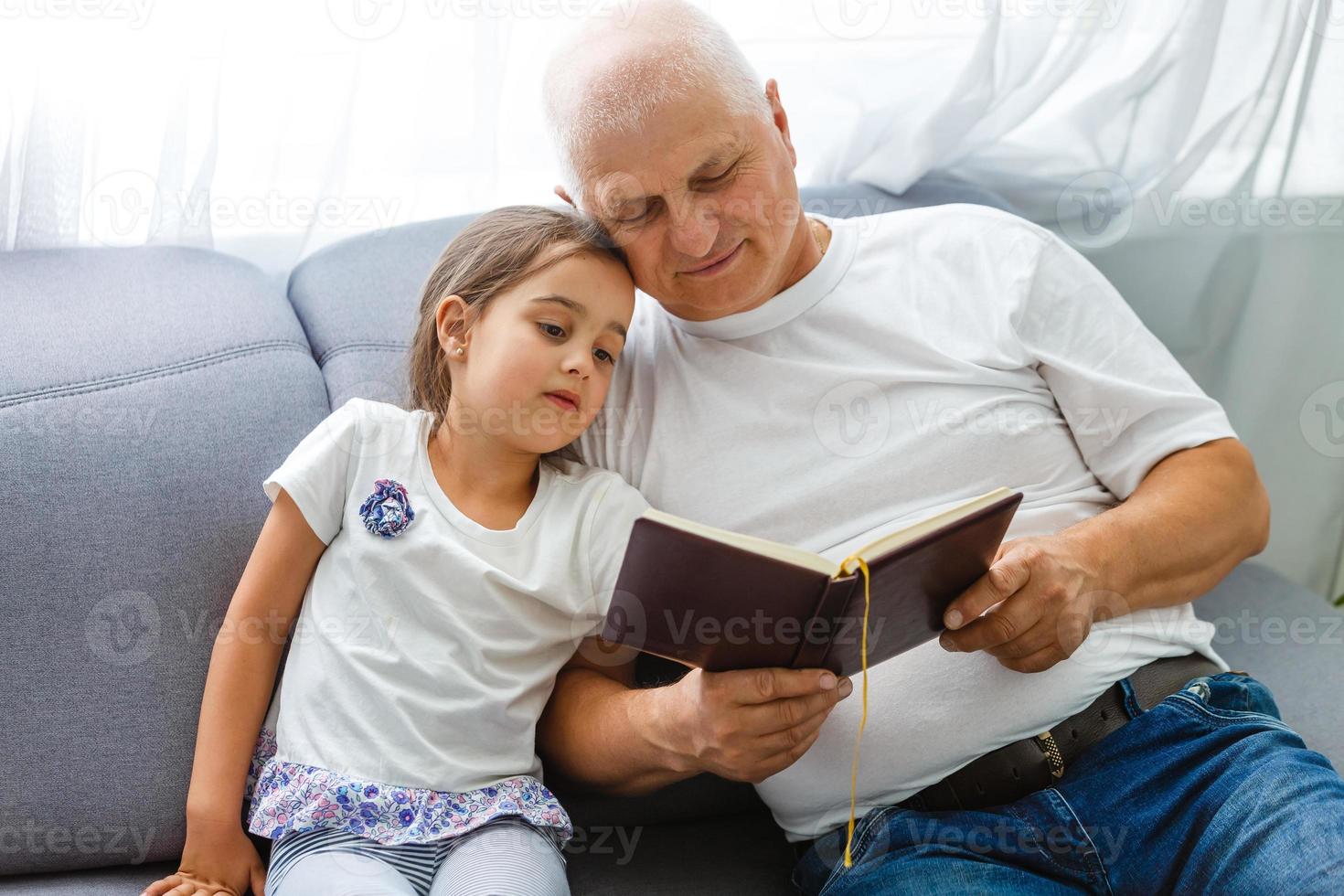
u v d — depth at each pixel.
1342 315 1.83
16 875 1.17
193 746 1.18
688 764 1.09
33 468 1.20
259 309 1.39
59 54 1.44
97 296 1.35
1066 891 1.06
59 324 1.30
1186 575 1.18
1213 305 1.85
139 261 1.43
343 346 1.39
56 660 1.17
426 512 1.19
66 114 1.46
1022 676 1.13
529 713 1.18
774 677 1.00
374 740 1.11
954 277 1.27
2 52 1.42
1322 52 1.74
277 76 1.55
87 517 1.20
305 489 1.18
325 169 1.59
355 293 1.44
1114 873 1.08
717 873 1.23
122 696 1.18
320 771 1.10
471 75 1.61
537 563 1.18
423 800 1.10
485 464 1.20
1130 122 1.76
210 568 1.22
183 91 1.49
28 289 1.35
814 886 1.17
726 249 1.16
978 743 1.14
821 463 1.21
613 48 1.12
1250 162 1.78
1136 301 1.84
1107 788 1.10
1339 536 1.93
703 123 1.10
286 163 1.59
